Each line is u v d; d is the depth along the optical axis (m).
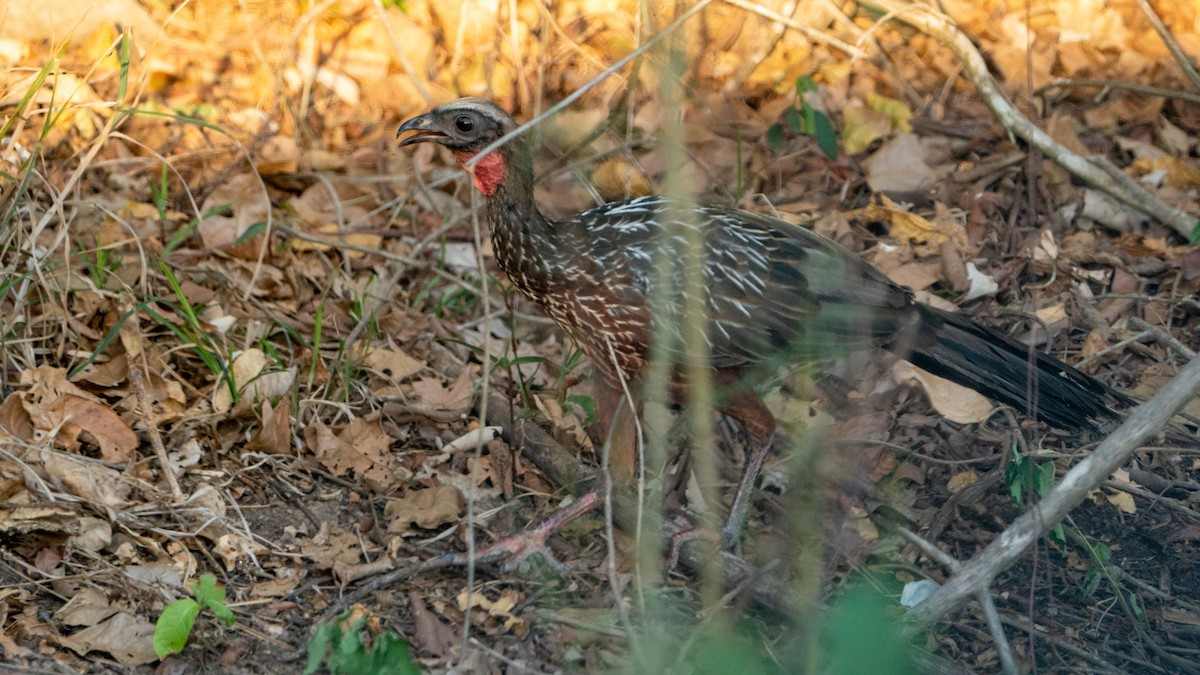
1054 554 8.34
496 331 10.65
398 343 10.20
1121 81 12.88
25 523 7.48
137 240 9.27
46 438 8.16
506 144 8.48
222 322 9.69
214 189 11.30
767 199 10.66
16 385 8.59
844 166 12.08
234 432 8.80
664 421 9.39
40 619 7.04
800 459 6.82
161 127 11.82
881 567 8.14
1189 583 8.12
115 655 6.86
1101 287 10.80
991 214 11.48
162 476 8.30
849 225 11.34
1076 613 7.89
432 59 13.15
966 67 11.49
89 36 12.28
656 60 6.52
